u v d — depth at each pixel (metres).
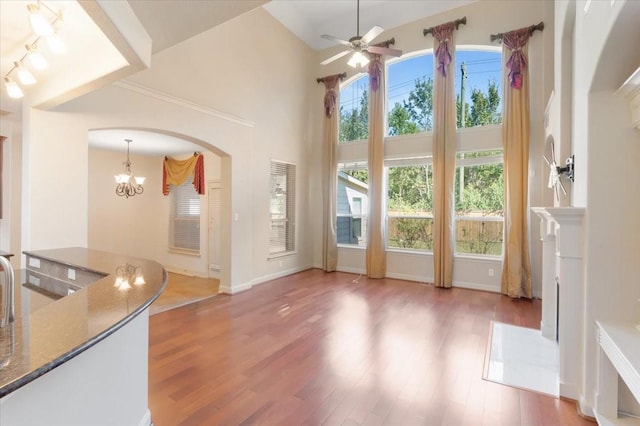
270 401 2.30
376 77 6.22
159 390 2.42
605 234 2.19
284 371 2.71
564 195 3.24
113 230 6.70
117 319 1.24
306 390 2.44
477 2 5.51
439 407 2.26
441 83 5.62
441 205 5.60
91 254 2.80
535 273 5.00
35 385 1.09
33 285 2.56
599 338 2.11
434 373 2.70
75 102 3.36
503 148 5.16
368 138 6.32
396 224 6.33
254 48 5.73
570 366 2.37
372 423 2.08
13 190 4.44
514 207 4.98
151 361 2.86
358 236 6.84
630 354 1.68
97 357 1.44
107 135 5.25
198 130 4.59
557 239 2.80
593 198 2.22
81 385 1.33
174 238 7.13
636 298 2.12
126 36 1.94
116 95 3.67
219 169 6.34
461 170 5.71
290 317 4.03
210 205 6.49
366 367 2.79
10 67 2.84
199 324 3.77
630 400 2.07
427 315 4.14
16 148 4.42
